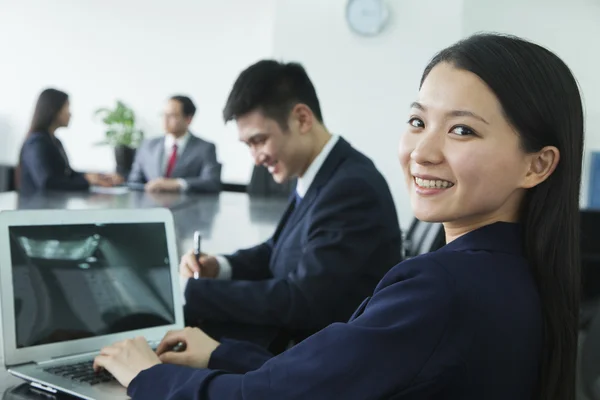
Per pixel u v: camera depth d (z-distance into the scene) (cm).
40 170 421
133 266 131
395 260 167
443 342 73
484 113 78
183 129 504
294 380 78
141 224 134
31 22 675
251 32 625
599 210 365
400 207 569
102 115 663
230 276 187
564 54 606
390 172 569
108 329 123
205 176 492
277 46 575
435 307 74
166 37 643
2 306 109
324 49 569
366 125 570
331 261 156
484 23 610
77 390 100
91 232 125
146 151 516
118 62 656
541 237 83
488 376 75
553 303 82
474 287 76
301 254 167
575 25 602
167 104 501
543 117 78
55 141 454
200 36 636
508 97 77
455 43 85
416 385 73
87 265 123
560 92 80
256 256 191
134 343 110
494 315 76
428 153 80
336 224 160
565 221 83
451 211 81
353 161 172
